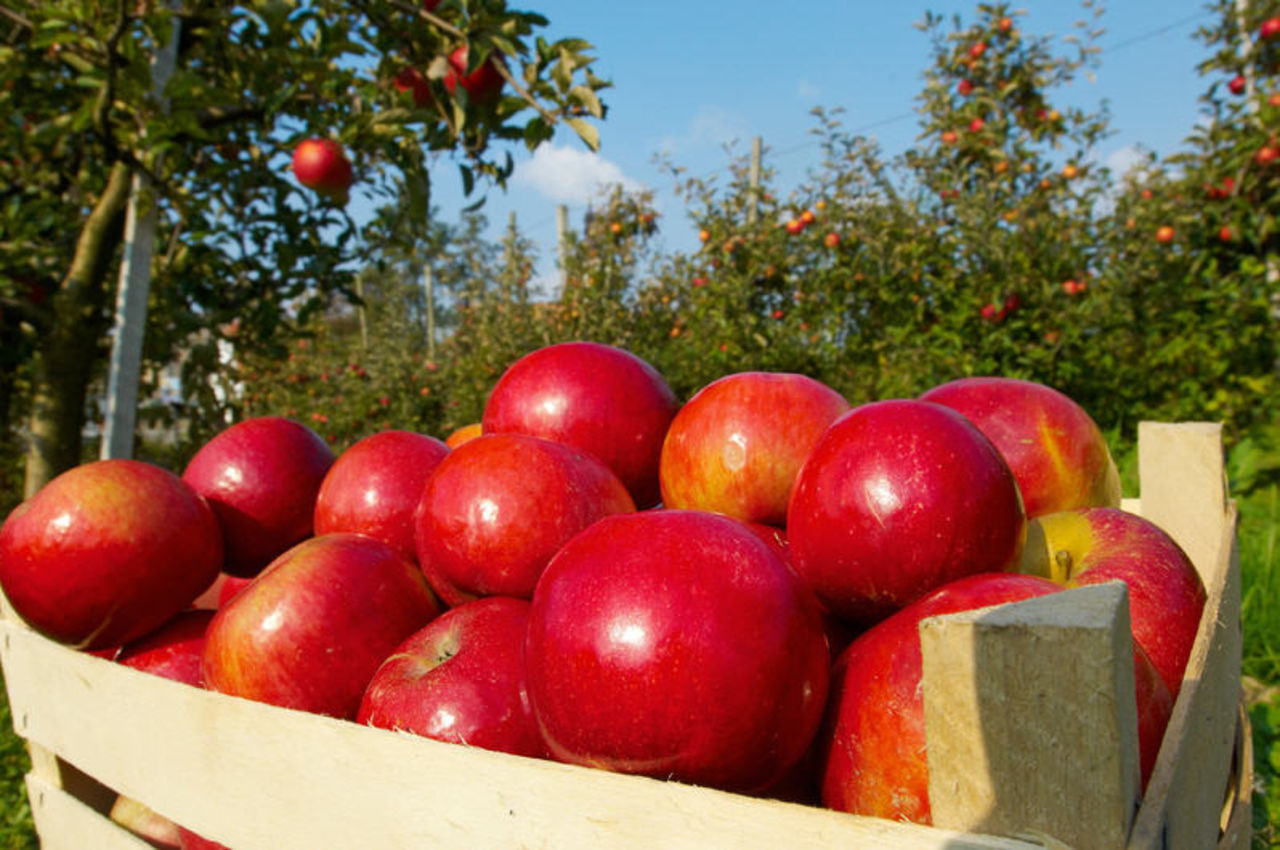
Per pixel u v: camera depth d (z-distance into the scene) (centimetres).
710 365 886
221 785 125
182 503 176
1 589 172
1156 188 754
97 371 563
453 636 133
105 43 309
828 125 854
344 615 143
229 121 371
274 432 208
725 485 159
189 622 184
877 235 787
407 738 102
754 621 97
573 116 328
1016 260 629
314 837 111
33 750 183
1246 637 375
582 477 147
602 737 99
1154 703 99
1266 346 677
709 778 99
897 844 70
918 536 115
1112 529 148
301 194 379
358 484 179
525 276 1217
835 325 821
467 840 96
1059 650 63
